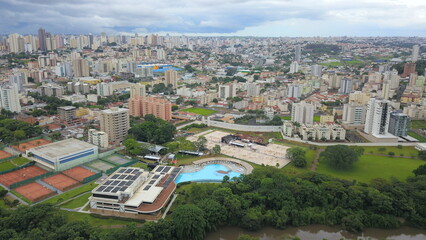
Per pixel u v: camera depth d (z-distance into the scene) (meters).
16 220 196.38
